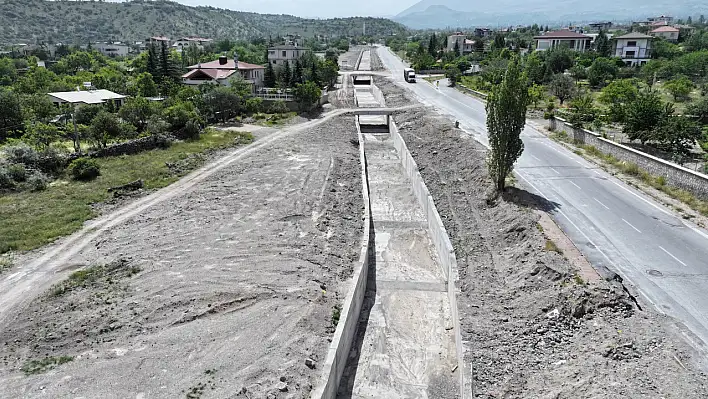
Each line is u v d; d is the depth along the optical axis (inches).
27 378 647.8
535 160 1545.3
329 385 661.3
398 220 1322.6
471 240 1119.6
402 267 1075.9
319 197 1359.5
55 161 1453.0
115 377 650.8
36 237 1041.5
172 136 1882.4
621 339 682.2
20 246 1000.2
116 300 824.9
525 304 818.2
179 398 615.8
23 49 5831.7
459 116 2319.1
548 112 2174.0
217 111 2345.0
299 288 878.4
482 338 759.7
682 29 6432.1
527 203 1176.2
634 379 606.2
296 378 661.3
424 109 2524.6
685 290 804.0
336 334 741.9
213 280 893.2
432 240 1207.6
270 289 870.4
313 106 2711.6
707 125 1866.4
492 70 3304.6
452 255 997.8
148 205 1258.6
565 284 822.5
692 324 714.8
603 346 676.1
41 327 753.0
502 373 682.8
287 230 1130.0
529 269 900.6
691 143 1654.8
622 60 4072.3
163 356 693.9
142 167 1524.4
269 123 2325.3
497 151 1253.7
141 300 824.9
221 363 681.6
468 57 4891.7
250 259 979.3
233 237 1079.6
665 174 1285.7
